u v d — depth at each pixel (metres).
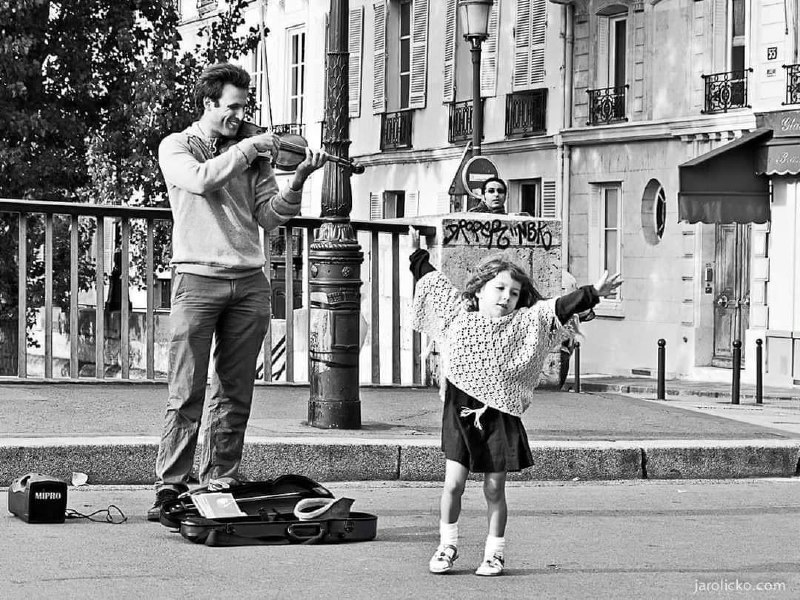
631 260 37.16
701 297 35.09
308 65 49.97
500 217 18.12
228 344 10.41
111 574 8.49
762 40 33.06
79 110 36.72
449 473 8.84
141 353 31.55
